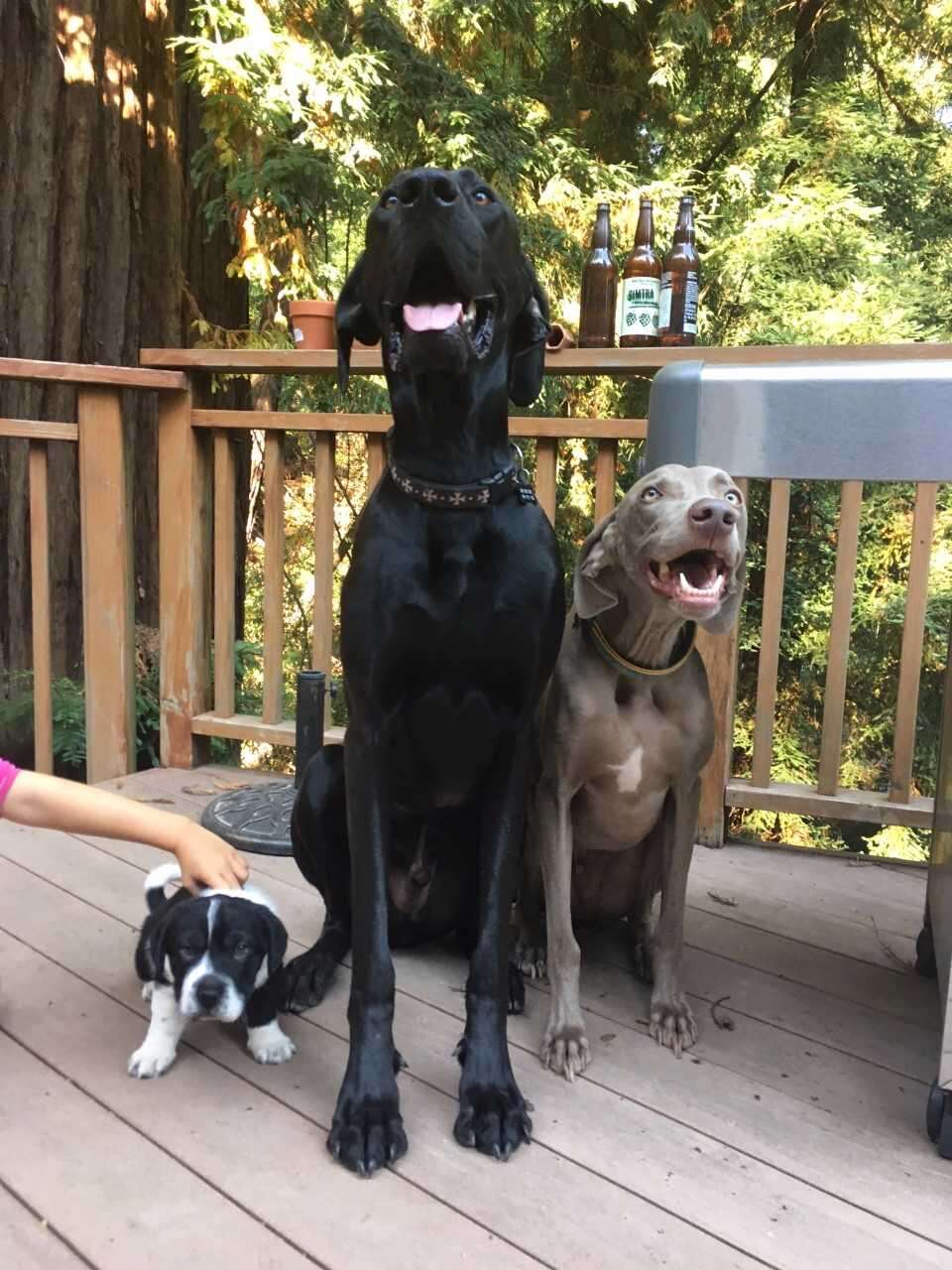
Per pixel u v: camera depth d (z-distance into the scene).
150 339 5.81
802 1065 1.64
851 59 8.66
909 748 2.52
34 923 2.06
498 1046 1.48
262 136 5.42
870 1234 1.26
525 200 6.94
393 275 1.49
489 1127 1.39
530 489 1.61
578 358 2.55
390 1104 1.41
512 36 7.18
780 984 1.91
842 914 2.25
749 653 6.62
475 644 1.53
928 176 8.01
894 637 6.25
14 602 5.09
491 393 1.55
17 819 1.54
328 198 5.75
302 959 1.85
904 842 6.38
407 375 1.53
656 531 1.47
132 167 5.61
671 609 1.50
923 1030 1.76
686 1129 1.46
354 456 8.91
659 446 1.54
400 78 6.23
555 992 1.68
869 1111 1.52
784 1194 1.33
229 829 2.53
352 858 1.54
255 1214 1.26
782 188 7.65
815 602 6.40
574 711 1.68
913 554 2.44
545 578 1.56
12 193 5.15
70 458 5.20
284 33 5.50
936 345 1.86
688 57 8.57
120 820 1.55
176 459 3.11
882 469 1.39
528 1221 1.25
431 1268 1.17
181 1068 1.59
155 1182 1.31
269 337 5.93
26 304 5.21
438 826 1.83
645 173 8.66
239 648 5.92
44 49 5.15
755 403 1.44
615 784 1.74
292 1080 1.56
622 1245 1.22
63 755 4.55
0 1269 1.16
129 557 3.09
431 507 1.52
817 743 6.60
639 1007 1.84
